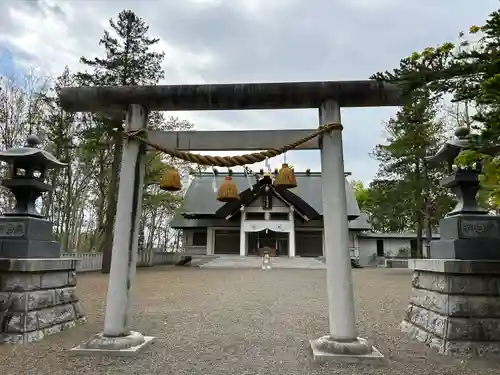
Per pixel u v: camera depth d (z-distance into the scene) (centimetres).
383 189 2056
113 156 1961
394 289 1170
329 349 431
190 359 438
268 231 3033
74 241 2558
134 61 1916
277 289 1137
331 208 460
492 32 331
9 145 1758
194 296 978
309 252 3056
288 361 432
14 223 536
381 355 423
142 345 467
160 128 1898
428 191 1858
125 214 479
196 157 478
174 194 2564
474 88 357
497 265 463
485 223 498
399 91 465
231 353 466
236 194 520
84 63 1884
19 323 494
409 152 1841
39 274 532
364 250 3162
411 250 3158
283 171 505
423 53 360
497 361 428
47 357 431
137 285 1234
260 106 498
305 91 480
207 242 3036
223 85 489
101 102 508
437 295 503
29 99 1950
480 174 523
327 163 471
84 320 634
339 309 442
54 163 584
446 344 457
